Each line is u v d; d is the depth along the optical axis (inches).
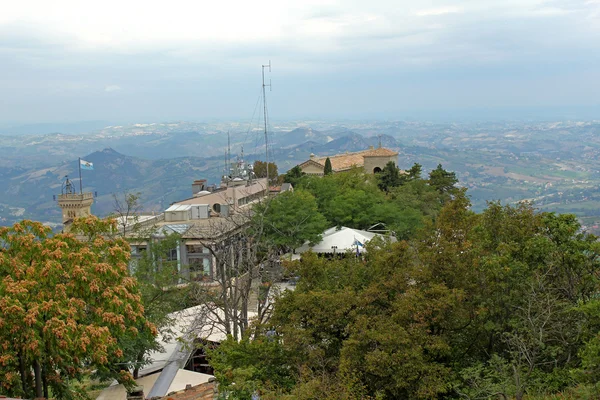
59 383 1120.2
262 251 2252.7
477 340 1219.2
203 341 1610.5
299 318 1147.9
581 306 995.9
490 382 984.3
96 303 1048.2
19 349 992.9
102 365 1096.8
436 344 1043.9
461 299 1093.1
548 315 1008.9
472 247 1219.2
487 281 1174.3
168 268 1732.3
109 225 1246.3
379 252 1344.7
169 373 1418.6
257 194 3676.2
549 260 1218.6
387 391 1063.6
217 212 3110.2
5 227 1086.4
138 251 2257.6
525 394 1027.9
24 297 957.8
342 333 1168.2
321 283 1274.6
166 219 2819.9
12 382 981.8
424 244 1283.2
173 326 1670.8
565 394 986.7
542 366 1143.0
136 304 1099.3
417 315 1067.9
